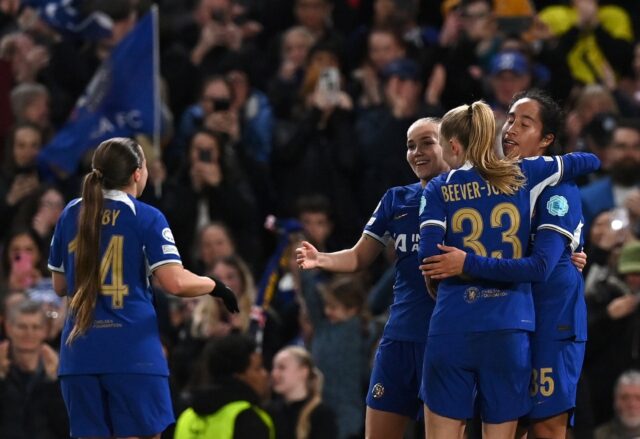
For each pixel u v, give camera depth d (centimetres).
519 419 2555
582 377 3628
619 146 4131
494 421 2458
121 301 2617
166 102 4722
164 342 3612
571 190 2492
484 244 2436
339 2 5206
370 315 3753
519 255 2439
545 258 2419
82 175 4378
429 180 2658
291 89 4741
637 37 5297
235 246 4244
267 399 3588
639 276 3728
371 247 2720
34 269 3997
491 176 2445
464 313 2438
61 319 3672
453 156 2497
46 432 3491
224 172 4291
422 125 2659
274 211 4462
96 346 2609
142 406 2622
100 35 4725
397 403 2681
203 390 3145
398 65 4450
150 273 2645
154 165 4244
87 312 2606
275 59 4978
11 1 5250
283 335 3912
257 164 4438
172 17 5294
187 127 4559
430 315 2638
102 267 2619
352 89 4666
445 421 2459
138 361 2614
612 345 3700
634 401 3581
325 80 4441
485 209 2442
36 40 4897
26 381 3525
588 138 4347
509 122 2652
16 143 4409
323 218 4212
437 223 2444
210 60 4941
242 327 3750
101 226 2627
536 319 2528
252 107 4616
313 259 2700
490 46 4619
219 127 4441
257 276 4259
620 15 5216
